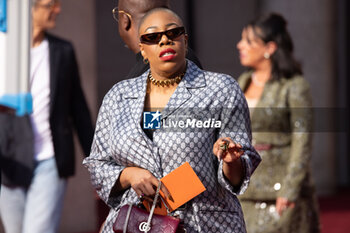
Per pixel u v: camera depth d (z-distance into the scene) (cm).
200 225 771
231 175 763
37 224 1342
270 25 1434
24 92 788
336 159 4031
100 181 824
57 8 1384
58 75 1377
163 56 795
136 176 782
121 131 814
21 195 1348
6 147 1303
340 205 3388
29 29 782
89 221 2384
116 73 3719
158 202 774
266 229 1330
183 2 2928
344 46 4191
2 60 779
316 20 3553
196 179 752
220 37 3078
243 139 786
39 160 1345
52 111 1361
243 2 3162
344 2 4253
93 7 2442
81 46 2378
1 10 772
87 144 1436
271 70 1394
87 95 2384
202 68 905
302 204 1341
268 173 1341
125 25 997
